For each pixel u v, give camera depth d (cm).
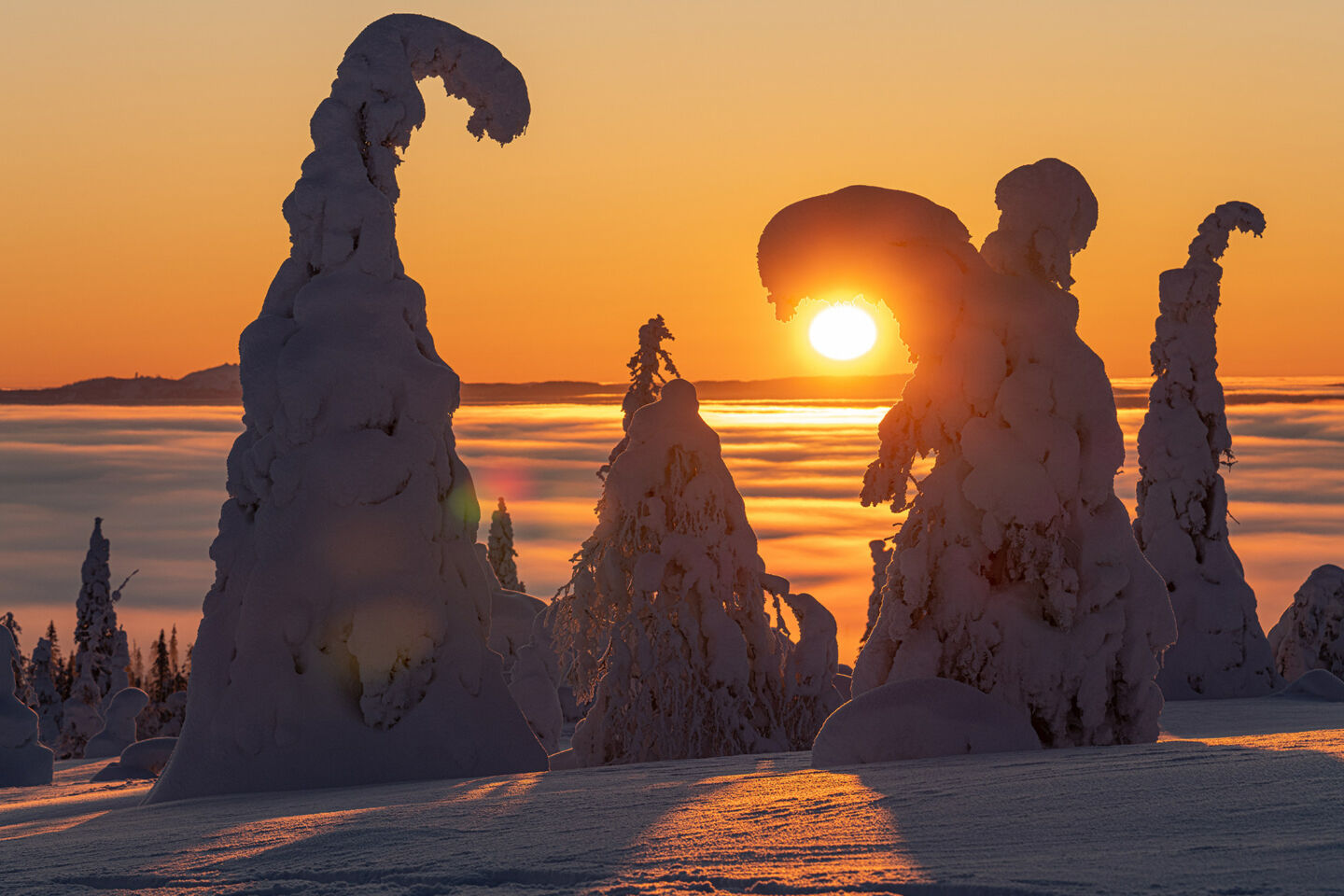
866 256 1220
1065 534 1166
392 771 1370
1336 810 518
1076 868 447
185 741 1384
